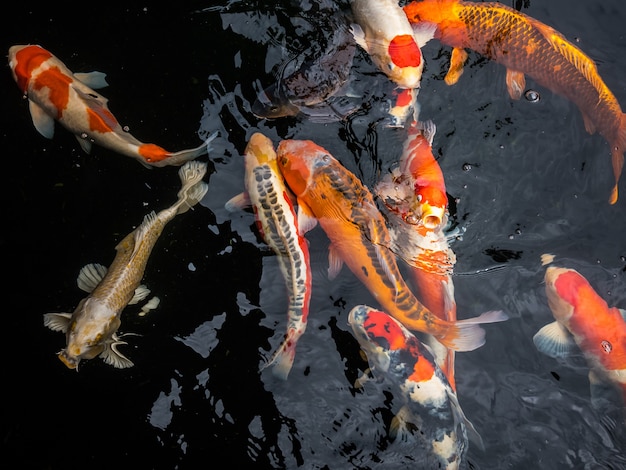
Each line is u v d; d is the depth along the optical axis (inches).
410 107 71.6
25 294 67.6
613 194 71.1
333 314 66.4
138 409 63.9
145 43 77.7
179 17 79.0
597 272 68.5
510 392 64.2
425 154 67.5
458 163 71.7
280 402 64.0
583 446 62.4
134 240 66.8
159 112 74.2
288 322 65.1
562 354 65.3
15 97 75.3
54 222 70.4
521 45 71.9
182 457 62.5
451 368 64.3
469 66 74.5
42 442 62.9
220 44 77.0
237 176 71.7
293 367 65.0
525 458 62.0
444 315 64.7
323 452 62.5
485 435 62.7
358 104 71.9
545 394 64.1
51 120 72.6
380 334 63.5
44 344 65.9
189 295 67.7
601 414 63.2
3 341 66.1
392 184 67.9
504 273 68.3
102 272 67.9
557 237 69.8
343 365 64.8
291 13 77.2
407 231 66.6
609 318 64.0
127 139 70.4
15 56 72.4
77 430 63.2
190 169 71.0
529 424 63.1
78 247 69.4
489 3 72.9
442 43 74.9
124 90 75.2
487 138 72.5
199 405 64.1
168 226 70.1
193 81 75.4
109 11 79.7
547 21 79.0
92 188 71.7
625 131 69.2
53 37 78.0
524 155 72.1
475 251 69.1
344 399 63.8
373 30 71.6
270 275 68.1
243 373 64.9
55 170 72.4
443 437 61.7
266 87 74.2
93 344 63.7
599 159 72.3
